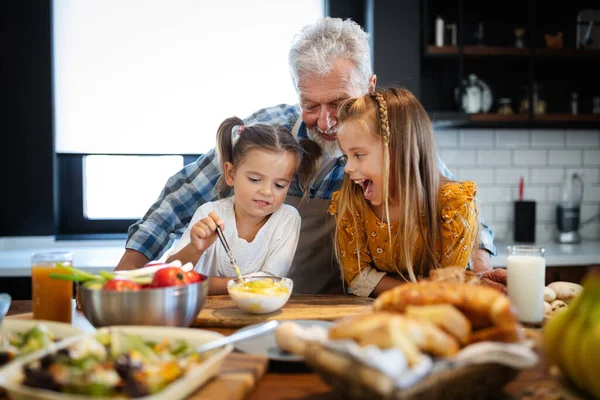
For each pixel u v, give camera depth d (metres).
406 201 1.38
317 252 1.81
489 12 3.04
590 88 3.17
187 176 1.91
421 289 0.82
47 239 2.81
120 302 0.97
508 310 0.76
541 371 0.89
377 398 0.65
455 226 1.40
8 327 0.96
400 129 1.38
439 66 3.04
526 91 2.93
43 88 2.78
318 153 1.73
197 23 2.85
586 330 0.64
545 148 3.19
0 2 2.74
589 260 2.60
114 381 0.70
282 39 2.90
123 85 2.85
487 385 0.75
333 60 1.58
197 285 1.05
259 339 1.02
